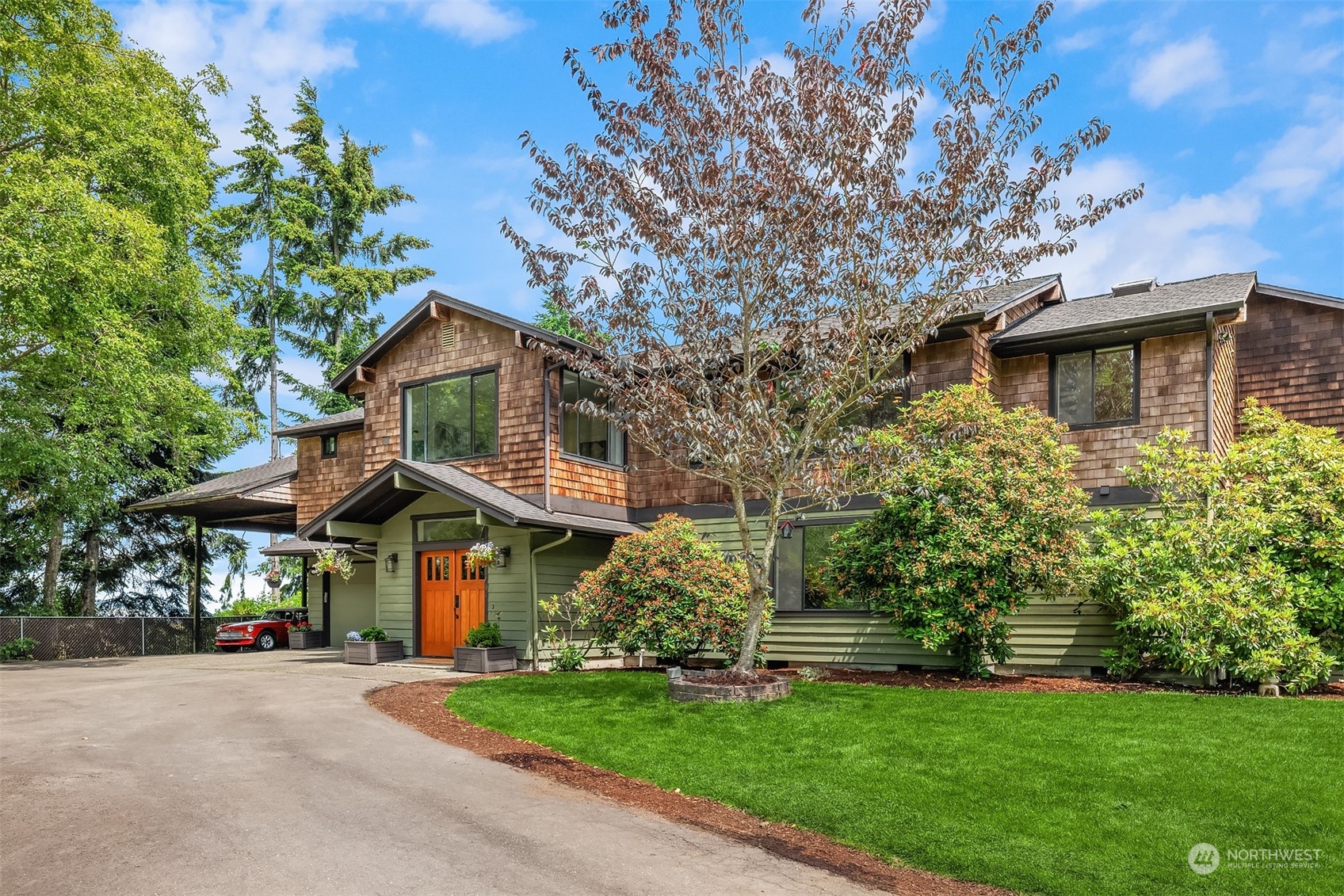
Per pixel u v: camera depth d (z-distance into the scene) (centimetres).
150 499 2564
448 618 1708
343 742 907
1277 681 1128
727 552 1644
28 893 489
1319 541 1145
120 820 623
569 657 1537
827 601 1540
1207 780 706
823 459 1138
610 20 1073
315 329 3869
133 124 1978
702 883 536
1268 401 1566
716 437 1037
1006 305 1484
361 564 2277
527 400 1639
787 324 1129
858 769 767
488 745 905
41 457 1914
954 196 1020
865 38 1032
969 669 1301
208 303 2202
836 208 1027
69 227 1638
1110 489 1377
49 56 1916
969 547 1220
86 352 1819
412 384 1825
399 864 546
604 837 617
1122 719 935
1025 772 743
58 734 954
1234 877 536
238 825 615
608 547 1780
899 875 566
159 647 2516
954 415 1299
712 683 1101
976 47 1016
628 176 1109
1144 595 1198
